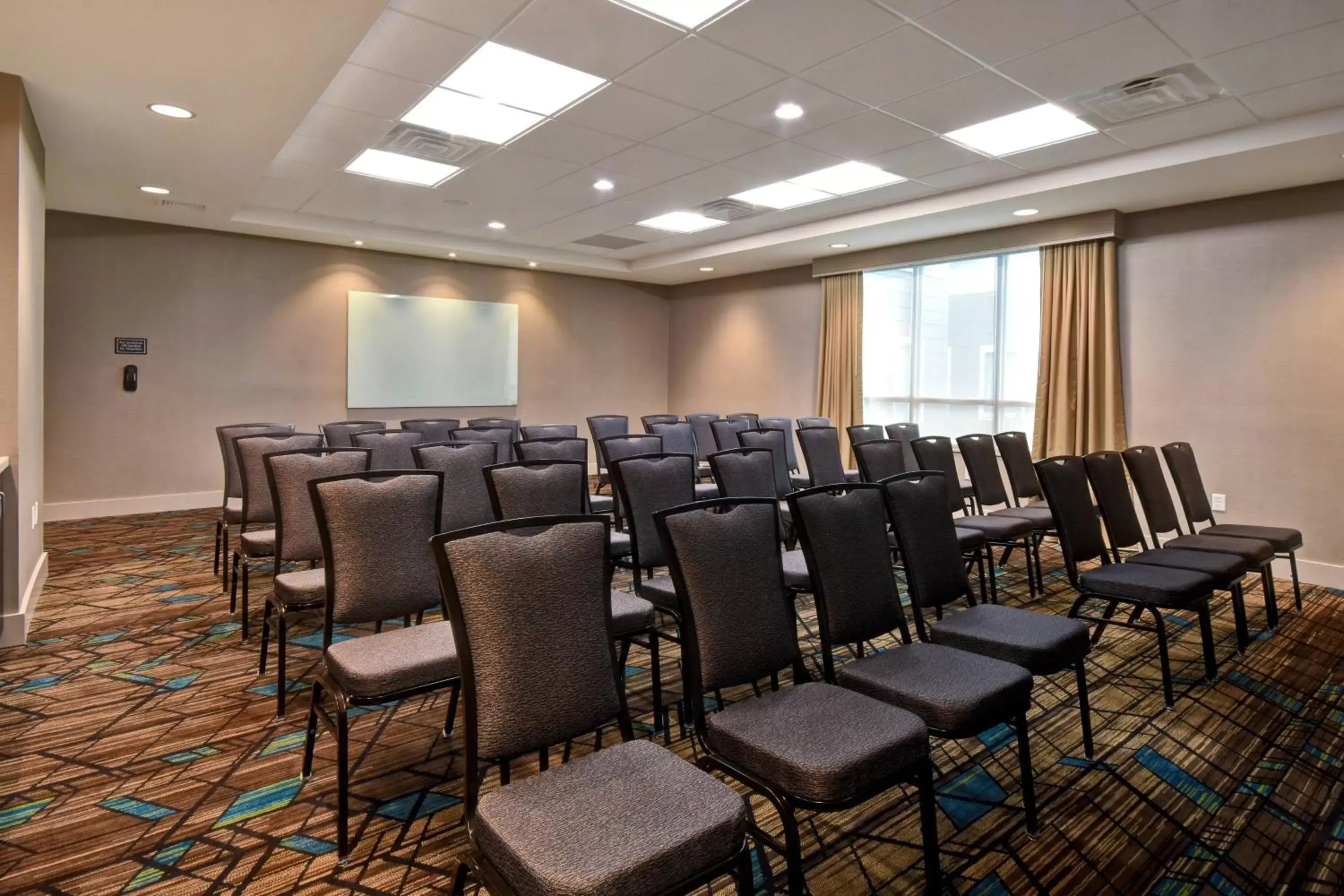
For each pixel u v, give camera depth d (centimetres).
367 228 688
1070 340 572
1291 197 474
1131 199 511
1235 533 391
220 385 677
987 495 428
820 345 785
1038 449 592
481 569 144
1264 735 252
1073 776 225
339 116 411
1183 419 522
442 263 803
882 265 702
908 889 174
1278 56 327
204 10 268
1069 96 373
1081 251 564
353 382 748
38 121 375
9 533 325
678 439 501
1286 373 475
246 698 276
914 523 237
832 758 148
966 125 414
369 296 755
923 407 700
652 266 843
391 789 215
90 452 618
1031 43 319
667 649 337
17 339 321
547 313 883
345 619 223
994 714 182
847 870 181
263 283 695
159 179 490
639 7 294
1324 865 184
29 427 355
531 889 116
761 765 154
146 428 642
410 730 253
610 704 159
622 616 236
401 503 234
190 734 247
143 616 368
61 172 475
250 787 215
